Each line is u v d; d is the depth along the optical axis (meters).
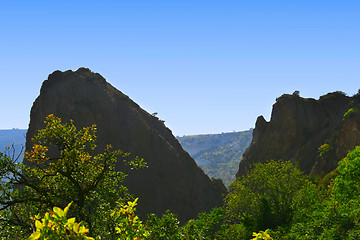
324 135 134.25
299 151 138.75
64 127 12.34
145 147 148.25
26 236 11.00
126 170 133.00
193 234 12.85
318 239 17.83
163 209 134.00
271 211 41.00
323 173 119.19
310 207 31.95
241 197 44.06
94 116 142.62
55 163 12.27
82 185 12.65
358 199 19.70
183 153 160.50
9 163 11.31
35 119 133.50
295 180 42.34
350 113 125.06
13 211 11.77
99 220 11.59
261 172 44.12
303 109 148.75
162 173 144.75
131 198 12.95
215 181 162.38
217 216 27.92
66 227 3.76
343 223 17.55
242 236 33.03
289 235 21.48
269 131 153.38
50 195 12.03
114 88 168.00
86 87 150.62
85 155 12.71
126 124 150.50
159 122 168.12
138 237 6.16
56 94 141.25
